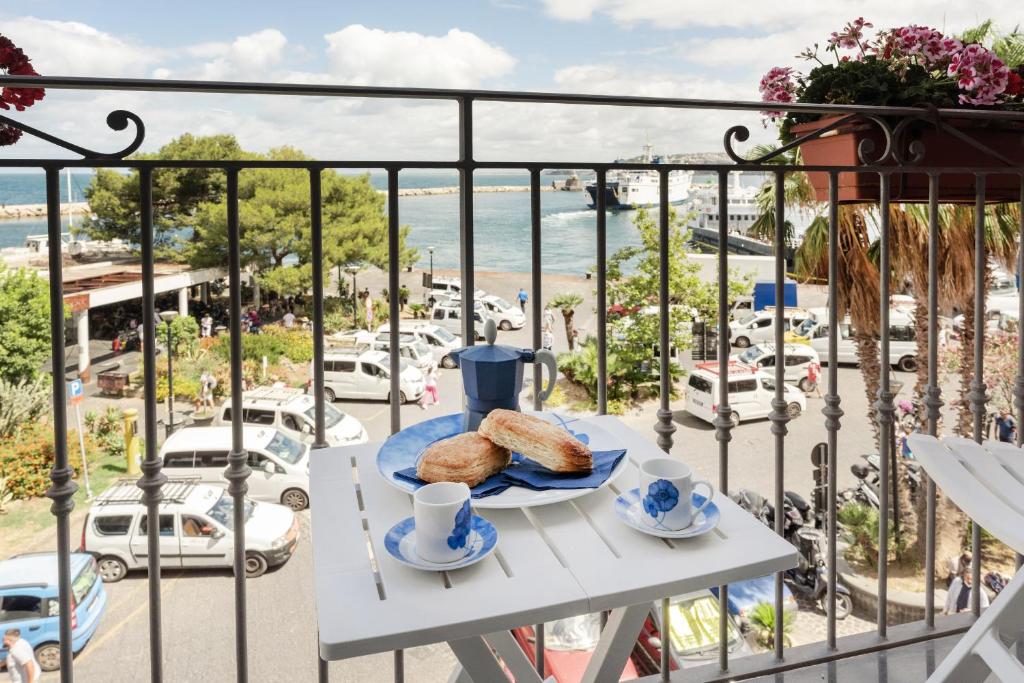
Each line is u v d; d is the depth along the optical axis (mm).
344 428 15180
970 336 10086
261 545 11742
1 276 18562
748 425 18125
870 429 18203
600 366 1203
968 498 998
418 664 11281
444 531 687
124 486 11773
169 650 10867
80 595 9062
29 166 900
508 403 984
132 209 29094
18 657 8188
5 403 16922
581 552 729
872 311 8594
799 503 9766
